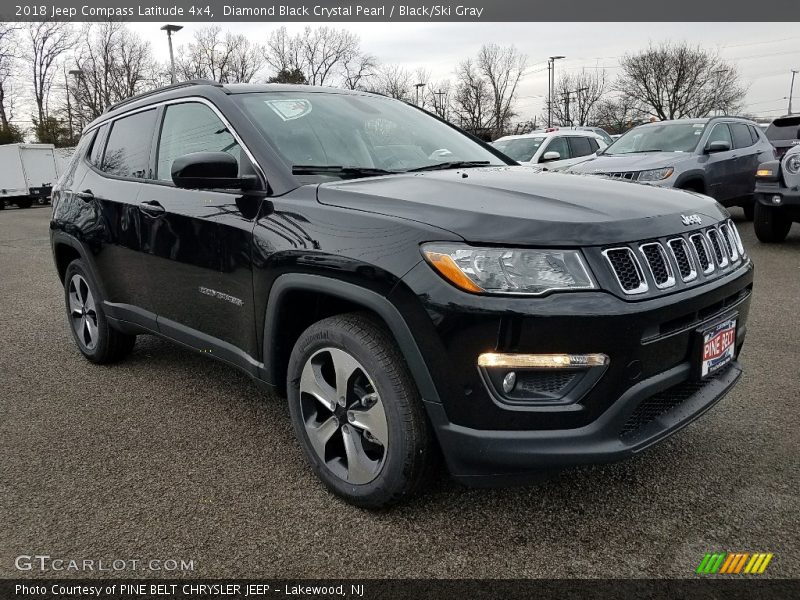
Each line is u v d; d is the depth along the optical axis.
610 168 8.74
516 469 2.14
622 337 2.06
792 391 3.54
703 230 2.48
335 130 3.19
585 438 2.09
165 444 3.10
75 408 3.57
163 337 3.56
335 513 2.48
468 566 2.16
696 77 63.59
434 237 2.16
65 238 4.23
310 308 2.75
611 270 2.10
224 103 3.14
